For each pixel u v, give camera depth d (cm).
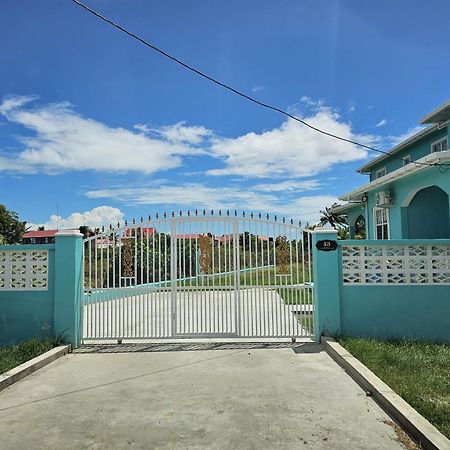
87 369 627
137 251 796
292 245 787
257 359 667
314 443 380
